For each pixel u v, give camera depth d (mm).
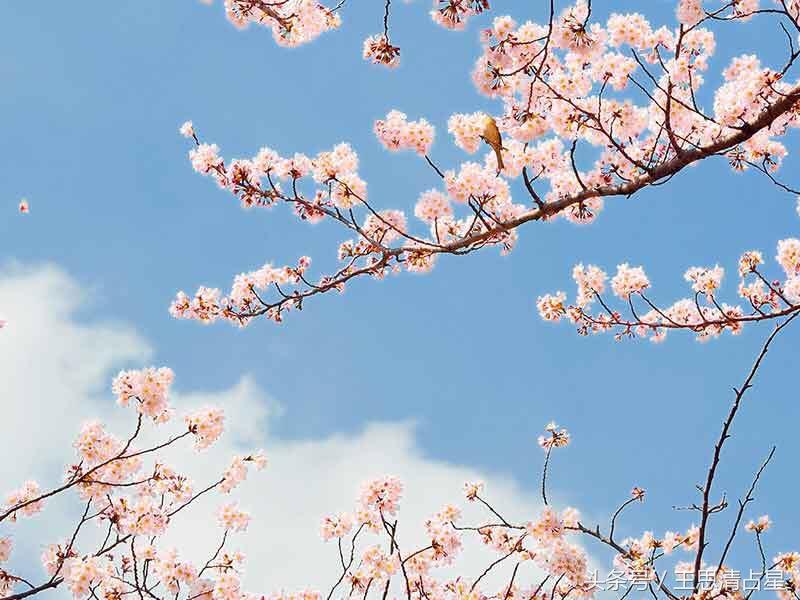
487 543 6797
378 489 6379
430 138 5965
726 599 6219
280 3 6879
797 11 5914
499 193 6871
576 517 7172
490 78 5977
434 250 6414
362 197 6574
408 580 6473
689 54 6648
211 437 6438
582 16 5781
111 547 6371
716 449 6043
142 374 6023
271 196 6691
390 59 6480
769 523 7328
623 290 7723
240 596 6602
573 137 6215
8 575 6234
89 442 6484
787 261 7609
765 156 7090
